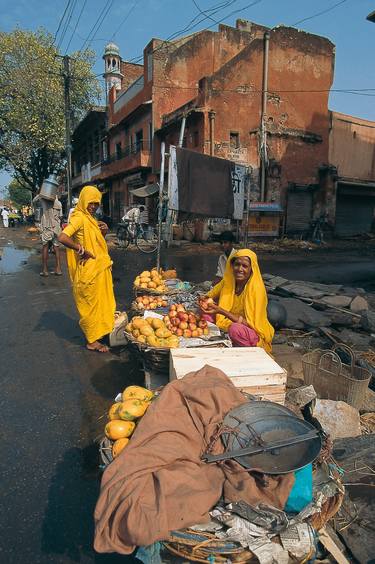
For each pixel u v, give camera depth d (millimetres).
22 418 3199
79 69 26250
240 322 3656
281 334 5102
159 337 3488
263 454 1929
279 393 2730
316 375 3365
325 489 1878
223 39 19625
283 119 18391
